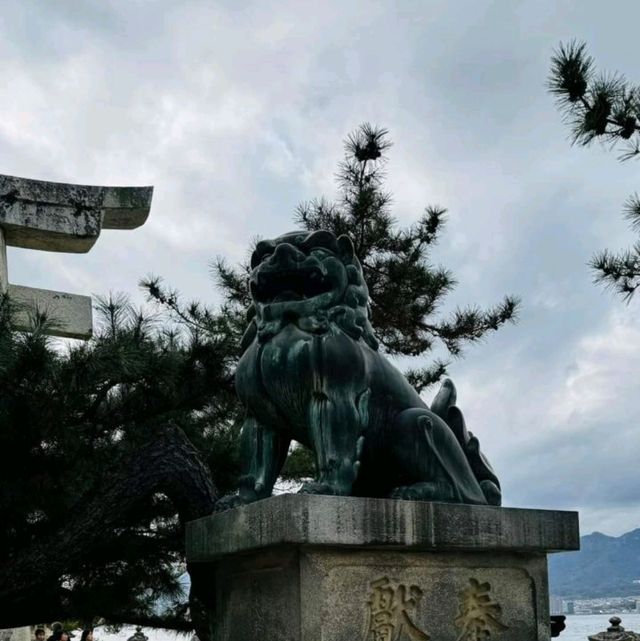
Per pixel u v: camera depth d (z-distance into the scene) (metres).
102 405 7.41
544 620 4.51
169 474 6.11
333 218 12.00
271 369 4.42
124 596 7.86
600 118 6.56
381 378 4.59
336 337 4.40
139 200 11.23
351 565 4.03
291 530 3.77
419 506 4.10
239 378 4.67
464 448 4.91
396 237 12.27
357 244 12.09
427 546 4.08
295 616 3.90
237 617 4.44
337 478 4.20
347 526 3.87
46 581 6.00
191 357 7.17
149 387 7.16
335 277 4.53
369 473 4.67
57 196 10.90
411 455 4.48
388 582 4.10
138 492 6.03
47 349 6.07
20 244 11.02
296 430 4.52
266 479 4.58
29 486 6.75
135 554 7.64
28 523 7.29
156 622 8.64
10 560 5.97
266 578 4.18
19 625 7.31
